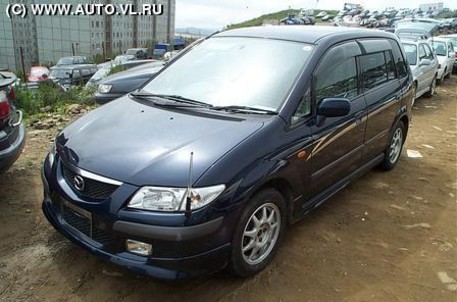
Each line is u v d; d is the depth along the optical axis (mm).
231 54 4184
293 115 3529
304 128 3588
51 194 3346
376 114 4742
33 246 3615
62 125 7074
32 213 4121
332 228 4137
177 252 2812
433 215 4547
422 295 3254
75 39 64500
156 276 2848
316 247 3797
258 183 3082
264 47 4109
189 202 2779
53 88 10367
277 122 3396
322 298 3158
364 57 4648
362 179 5387
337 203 4676
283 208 3473
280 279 3336
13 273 3277
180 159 2965
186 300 3076
